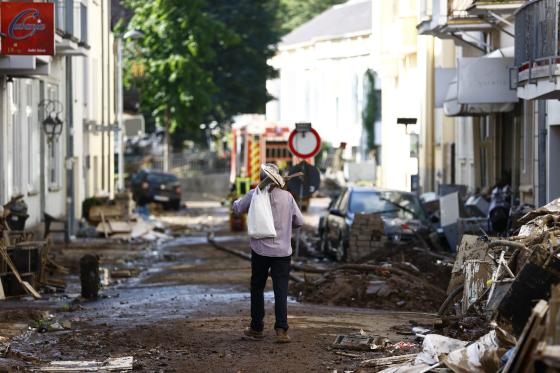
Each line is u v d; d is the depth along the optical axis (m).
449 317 25.77
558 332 14.95
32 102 61.88
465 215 52.53
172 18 141.00
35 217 62.75
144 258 58.34
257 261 25.86
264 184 26.16
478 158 68.94
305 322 29.00
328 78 156.38
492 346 19.12
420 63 88.31
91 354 24.22
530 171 56.12
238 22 153.50
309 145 51.47
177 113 141.62
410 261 43.31
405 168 95.06
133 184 121.62
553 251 22.70
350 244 50.50
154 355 23.91
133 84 146.00
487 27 61.16
